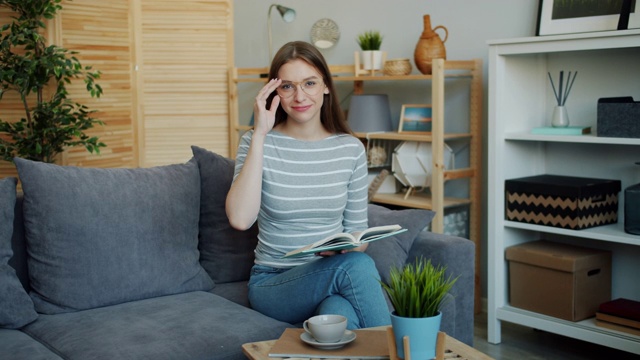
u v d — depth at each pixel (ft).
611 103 8.93
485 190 11.62
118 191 7.32
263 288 6.77
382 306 5.98
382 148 12.27
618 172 10.05
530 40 9.43
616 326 9.16
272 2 15.26
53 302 6.91
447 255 7.73
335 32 13.87
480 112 11.37
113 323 6.45
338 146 6.97
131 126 12.62
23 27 10.53
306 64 6.70
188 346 5.96
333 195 6.85
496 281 10.23
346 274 6.00
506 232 10.35
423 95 12.51
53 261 6.95
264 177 6.74
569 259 9.47
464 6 11.65
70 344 6.07
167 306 6.95
